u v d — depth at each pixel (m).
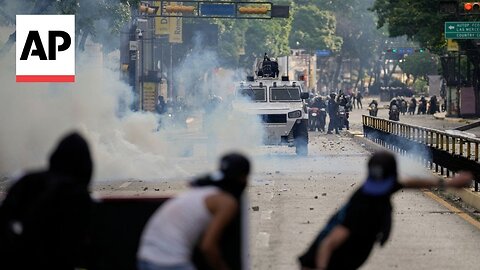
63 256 14.12
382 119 83.88
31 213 14.05
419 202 42.72
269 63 91.38
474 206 40.47
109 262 17.14
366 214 15.70
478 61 149.00
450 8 91.56
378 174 15.88
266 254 28.19
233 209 14.02
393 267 26.19
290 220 35.91
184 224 14.01
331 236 15.68
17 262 14.17
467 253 28.70
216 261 13.88
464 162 44.34
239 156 14.55
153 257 13.98
